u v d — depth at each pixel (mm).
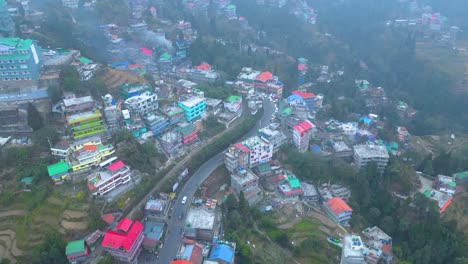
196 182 109562
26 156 95250
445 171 126188
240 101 146875
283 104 153000
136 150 105625
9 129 103688
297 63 190125
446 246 97062
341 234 99438
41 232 82750
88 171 97375
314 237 96875
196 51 185375
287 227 100188
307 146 129750
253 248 92062
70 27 174125
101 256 81438
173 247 87188
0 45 112938
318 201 111250
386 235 101750
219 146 123875
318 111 160625
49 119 108438
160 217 94000
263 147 115938
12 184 90000
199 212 95625
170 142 114062
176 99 140500
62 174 93250
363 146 129000
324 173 117062
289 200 109375
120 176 96188
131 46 181875
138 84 138875
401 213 106875
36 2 191875
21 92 113188
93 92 122812
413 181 121750
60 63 129375
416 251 94875
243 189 106188
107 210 90125
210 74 167750
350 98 179750
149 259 83812
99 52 172875
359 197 113188
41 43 148125
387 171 121438
